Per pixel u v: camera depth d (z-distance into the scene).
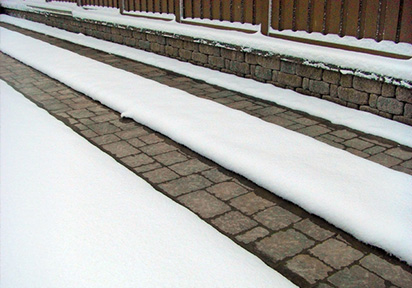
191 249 2.93
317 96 6.01
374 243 3.07
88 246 2.93
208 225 3.26
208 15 7.84
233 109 5.61
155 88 6.60
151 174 4.15
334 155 4.25
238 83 6.79
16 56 9.35
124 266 2.73
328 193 3.53
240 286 2.59
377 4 5.18
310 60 5.84
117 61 8.71
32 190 3.69
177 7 8.44
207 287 2.57
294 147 4.43
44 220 3.24
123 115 5.62
